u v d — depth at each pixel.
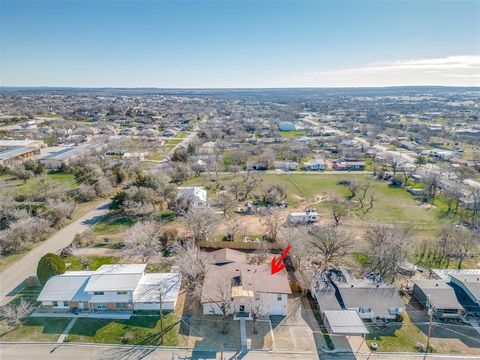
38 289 47.66
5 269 53.00
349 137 177.00
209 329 40.66
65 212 71.38
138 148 140.25
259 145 154.25
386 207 84.19
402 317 43.53
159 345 37.91
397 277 52.00
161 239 60.72
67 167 109.00
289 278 51.00
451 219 76.69
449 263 57.19
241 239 64.94
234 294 42.88
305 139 169.12
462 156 138.25
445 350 38.19
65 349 37.06
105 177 94.81
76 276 46.03
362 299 43.84
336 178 110.12
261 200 87.12
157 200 79.94
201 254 54.00
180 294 47.38
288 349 37.78
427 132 190.88
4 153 117.38
